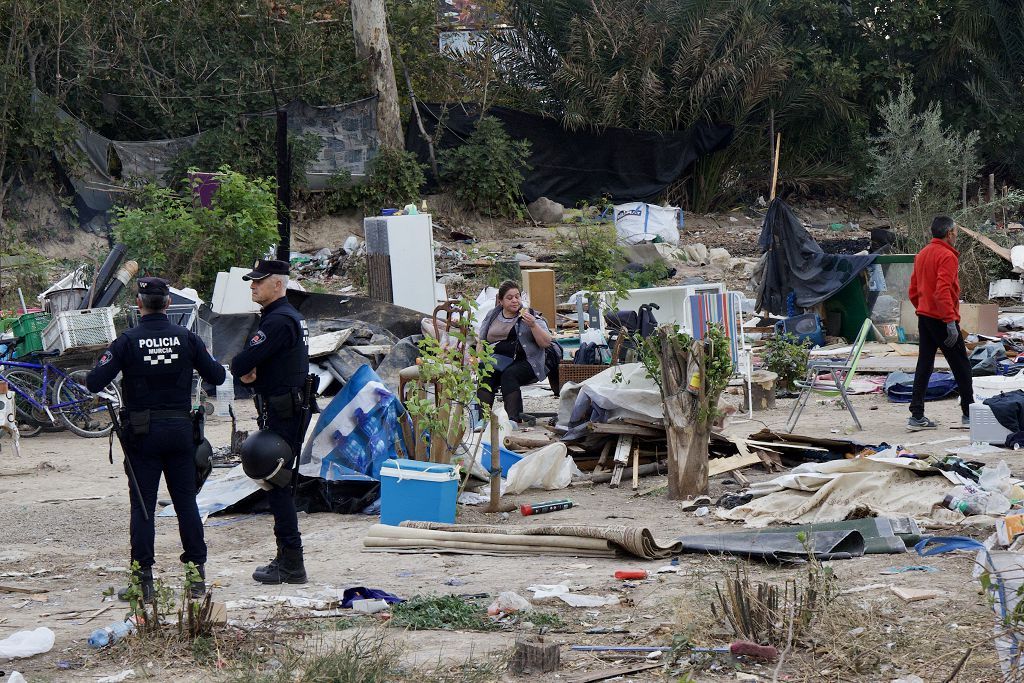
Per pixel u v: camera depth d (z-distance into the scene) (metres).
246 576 7.11
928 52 37.19
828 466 8.36
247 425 13.73
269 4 30.78
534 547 7.37
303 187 28.89
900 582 6.05
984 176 37.97
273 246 21.66
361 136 29.86
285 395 6.73
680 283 25.56
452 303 9.80
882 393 14.65
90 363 14.14
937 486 7.99
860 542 6.94
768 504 8.05
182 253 19.00
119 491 10.35
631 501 9.01
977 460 9.45
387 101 30.05
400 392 9.77
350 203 29.97
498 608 5.96
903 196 28.42
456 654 5.23
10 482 10.90
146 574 6.40
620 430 9.84
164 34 29.11
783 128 36.06
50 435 13.99
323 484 9.23
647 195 32.81
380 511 8.73
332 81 30.33
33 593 6.89
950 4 36.62
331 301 17.42
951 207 26.69
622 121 33.53
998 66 36.81
